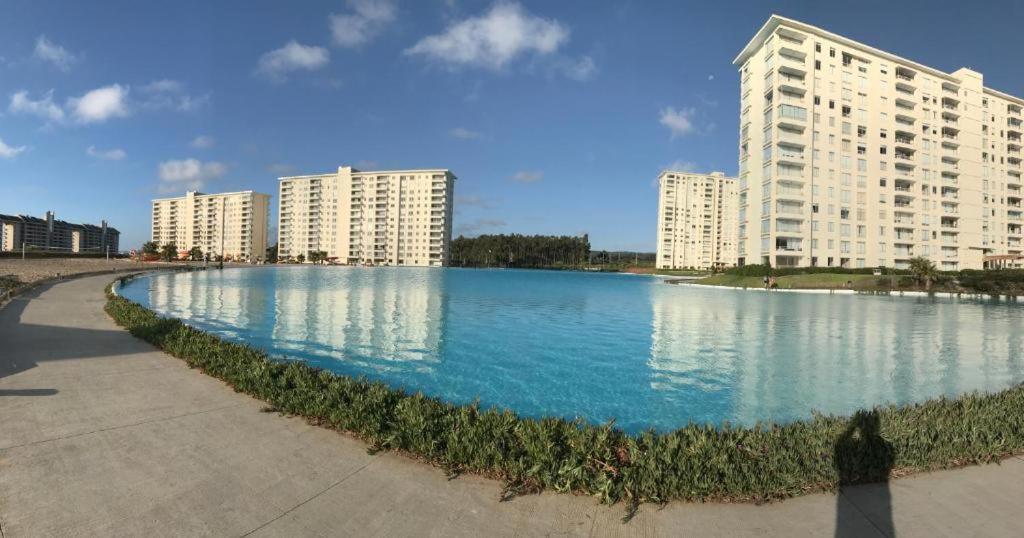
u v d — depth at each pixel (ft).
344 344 43.21
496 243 520.83
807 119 187.83
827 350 43.55
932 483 13.41
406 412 16.17
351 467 13.58
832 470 12.92
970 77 223.10
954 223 220.23
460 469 13.53
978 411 17.48
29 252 300.81
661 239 432.25
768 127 190.19
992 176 232.94
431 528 10.73
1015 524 11.40
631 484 12.14
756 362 38.34
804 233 188.85
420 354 39.65
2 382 21.29
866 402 27.94
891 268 183.21
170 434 15.69
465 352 40.75
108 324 38.96
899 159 202.49
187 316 60.08
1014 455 15.37
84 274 107.76
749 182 200.95
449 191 467.93
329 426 16.70
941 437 14.75
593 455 13.32
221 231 523.29
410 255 455.22
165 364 25.53
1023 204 243.19
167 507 11.30
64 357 26.63
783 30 184.14
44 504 11.21
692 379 32.83
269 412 18.12
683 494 12.21
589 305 85.66
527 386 30.78
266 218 533.14
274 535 10.34
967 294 120.98
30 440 14.84
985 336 52.37
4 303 51.13
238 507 11.38
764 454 13.52
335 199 470.39
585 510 11.66
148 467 13.25
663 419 24.82
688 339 48.98
